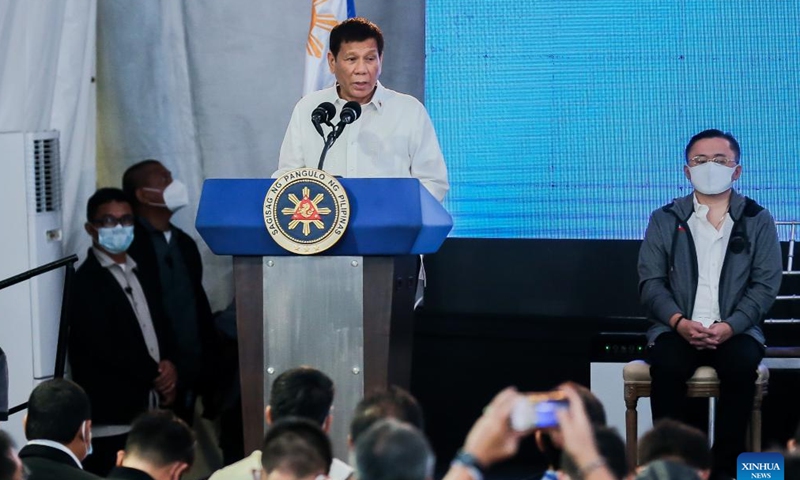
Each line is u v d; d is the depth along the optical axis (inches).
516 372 734.5
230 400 711.7
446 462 734.5
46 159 671.8
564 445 235.3
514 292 738.8
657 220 645.9
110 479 382.6
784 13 706.2
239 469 394.3
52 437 429.7
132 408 679.7
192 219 729.6
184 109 734.5
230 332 715.4
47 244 670.5
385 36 730.2
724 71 712.4
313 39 654.5
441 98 737.6
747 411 607.2
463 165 738.8
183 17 734.5
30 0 681.6
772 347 676.1
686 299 632.4
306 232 449.4
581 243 730.8
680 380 611.5
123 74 729.6
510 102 732.7
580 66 724.7
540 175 732.7
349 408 456.1
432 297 746.2
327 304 456.1
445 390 743.1
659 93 719.7
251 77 734.5
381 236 448.5
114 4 729.0
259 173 735.7
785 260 710.5
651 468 283.1
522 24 728.3
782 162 711.1
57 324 671.8
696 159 632.4
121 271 690.8
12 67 681.6
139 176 717.9
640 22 717.9
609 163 725.9
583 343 723.4
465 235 742.5
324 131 556.1
